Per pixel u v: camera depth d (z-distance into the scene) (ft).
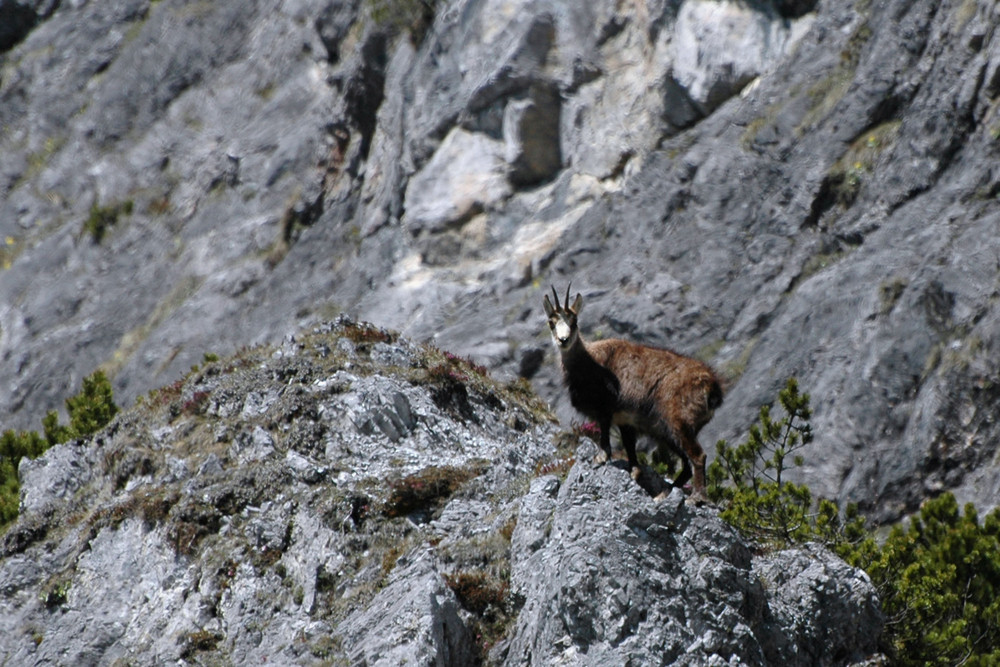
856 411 294.25
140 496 182.50
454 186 434.71
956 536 192.34
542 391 353.31
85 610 172.24
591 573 135.95
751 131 378.12
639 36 421.18
